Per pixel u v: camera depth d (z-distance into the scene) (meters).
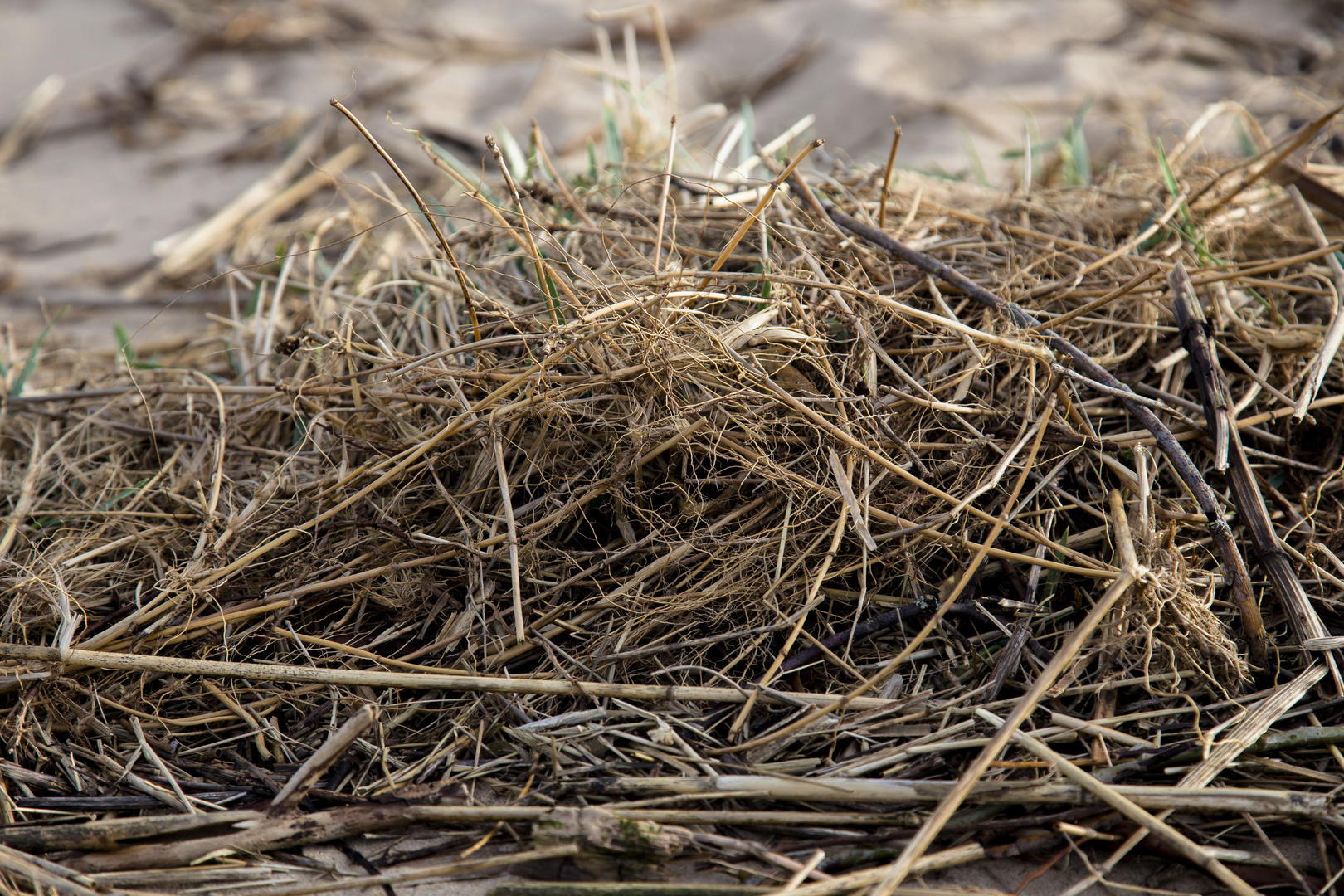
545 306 3.02
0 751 2.90
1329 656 2.88
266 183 4.00
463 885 2.84
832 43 4.82
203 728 2.91
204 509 2.99
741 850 2.83
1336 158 3.35
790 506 2.93
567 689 2.89
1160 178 3.19
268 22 5.17
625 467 2.94
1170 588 2.88
